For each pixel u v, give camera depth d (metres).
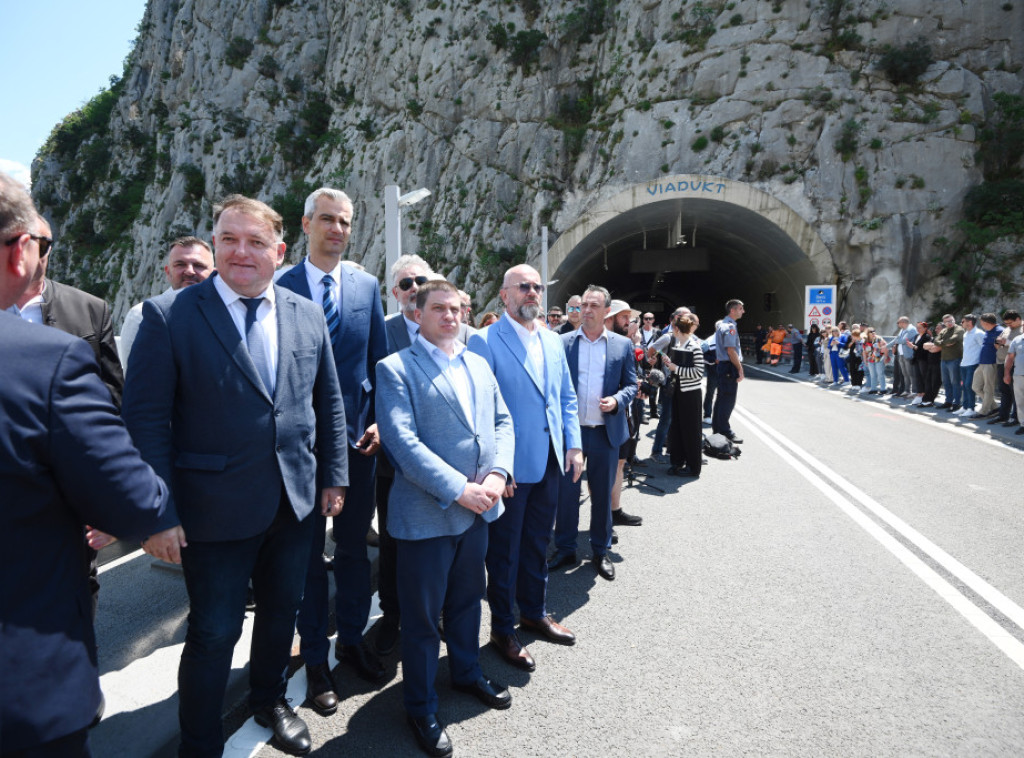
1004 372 9.22
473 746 2.36
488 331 3.43
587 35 35.88
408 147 41.16
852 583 3.83
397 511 2.52
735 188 27.97
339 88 48.16
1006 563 4.11
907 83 27.81
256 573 2.40
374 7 46.72
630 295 55.88
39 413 1.21
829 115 28.02
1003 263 25.23
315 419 2.50
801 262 28.69
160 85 60.31
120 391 2.61
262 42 52.53
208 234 50.25
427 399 2.61
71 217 70.44
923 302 26.62
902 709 2.53
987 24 27.61
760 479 6.54
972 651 2.99
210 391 2.08
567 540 4.30
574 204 33.06
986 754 2.24
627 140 31.72
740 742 2.33
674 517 5.28
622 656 3.04
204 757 2.15
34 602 1.21
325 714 2.60
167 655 2.88
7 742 1.14
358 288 3.09
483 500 2.49
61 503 1.30
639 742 2.35
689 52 31.11
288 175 49.78
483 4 38.94
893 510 5.36
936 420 10.77
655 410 9.85
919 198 26.72
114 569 3.81
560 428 3.41
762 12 29.91
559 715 2.55
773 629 3.27
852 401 13.66
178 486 2.07
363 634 3.34
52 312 2.36
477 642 2.75
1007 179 26.20
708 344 9.59
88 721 1.28
